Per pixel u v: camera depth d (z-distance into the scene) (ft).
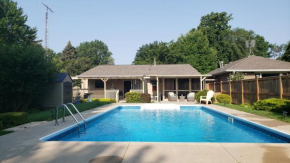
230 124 33.88
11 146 17.37
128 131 29.48
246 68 68.54
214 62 137.59
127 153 15.21
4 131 23.57
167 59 146.00
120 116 44.14
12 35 99.81
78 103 60.39
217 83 69.15
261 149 15.98
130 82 83.20
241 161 13.50
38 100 50.55
